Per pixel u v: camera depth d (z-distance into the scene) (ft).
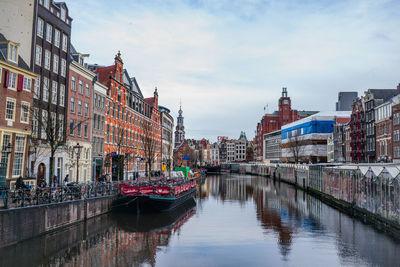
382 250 63.67
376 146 201.98
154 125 261.44
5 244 56.54
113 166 166.71
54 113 116.06
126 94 192.75
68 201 76.74
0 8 105.60
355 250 63.87
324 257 59.62
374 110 206.08
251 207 127.44
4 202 59.11
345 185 122.42
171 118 339.98
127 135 194.59
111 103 168.96
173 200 105.60
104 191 98.68
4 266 51.57
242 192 192.85
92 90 146.20
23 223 61.05
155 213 106.01
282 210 118.83
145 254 60.85
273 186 243.19
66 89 123.34
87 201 85.76
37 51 108.06
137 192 105.70
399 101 169.37
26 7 105.70
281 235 77.10
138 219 94.68
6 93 90.63
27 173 99.09
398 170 73.20
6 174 90.07
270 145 488.85
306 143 342.03
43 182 95.91
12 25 105.40
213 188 221.87
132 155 196.03
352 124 243.81
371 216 93.91
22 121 96.89
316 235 77.05
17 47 95.40
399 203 72.64
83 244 65.62
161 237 74.13
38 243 63.82
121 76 184.24
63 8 123.44
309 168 194.70
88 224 83.10
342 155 267.39
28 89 99.40
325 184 156.35
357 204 108.17
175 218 99.14
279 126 516.32
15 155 94.43
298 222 93.97
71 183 96.02
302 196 171.53
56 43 119.24
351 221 95.09
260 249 65.00
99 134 153.99
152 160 224.74
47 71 113.19
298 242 70.49
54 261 55.16
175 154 467.52
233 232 80.48
